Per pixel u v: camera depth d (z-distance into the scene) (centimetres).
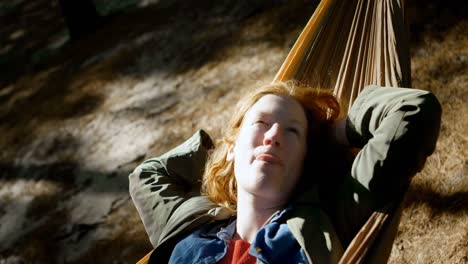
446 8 384
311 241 150
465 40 349
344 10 226
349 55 215
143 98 455
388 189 153
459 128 287
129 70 504
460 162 268
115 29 598
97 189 388
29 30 734
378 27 214
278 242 153
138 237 337
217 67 445
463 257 225
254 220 164
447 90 316
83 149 432
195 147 198
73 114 480
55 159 437
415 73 340
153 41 531
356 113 165
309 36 219
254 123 166
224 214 175
